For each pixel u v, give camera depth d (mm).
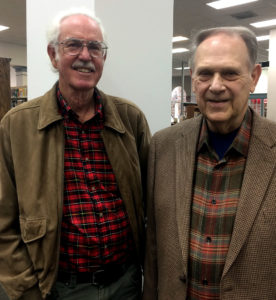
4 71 3061
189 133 1104
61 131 1195
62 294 1190
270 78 7500
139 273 1367
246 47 896
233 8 6621
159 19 2008
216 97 904
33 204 1134
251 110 1037
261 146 936
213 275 927
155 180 1147
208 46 901
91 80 1179
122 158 1254
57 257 1133
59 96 1232
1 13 7316
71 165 1188
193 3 6344
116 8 1748
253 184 899
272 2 6270
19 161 1168
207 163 1019
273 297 857
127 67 1844
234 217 920
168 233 1050
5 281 1156
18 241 1187
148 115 1999
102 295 1203
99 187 1210
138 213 1299
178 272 1001
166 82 2104
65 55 1151
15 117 1198
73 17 1158
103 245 1179
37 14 1994
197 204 997
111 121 1252
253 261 860
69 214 1159
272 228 847
